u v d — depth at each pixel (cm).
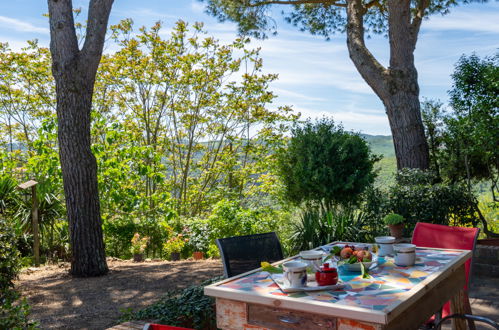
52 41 721
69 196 723
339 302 200
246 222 984
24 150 1545
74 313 489
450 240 366
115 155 1037
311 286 228
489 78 827
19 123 1664
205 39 1397
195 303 378
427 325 326
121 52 1386
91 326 436
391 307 189
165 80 1420
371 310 186
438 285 255
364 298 206
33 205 904
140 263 866
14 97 1530
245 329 225
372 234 762
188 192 1523
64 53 714
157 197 1108
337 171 973
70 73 715
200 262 829
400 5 898
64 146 723
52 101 1562
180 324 352
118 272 741
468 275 344
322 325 199
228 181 1517
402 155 886
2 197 959
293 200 1061
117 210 1084
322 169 967
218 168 1491
